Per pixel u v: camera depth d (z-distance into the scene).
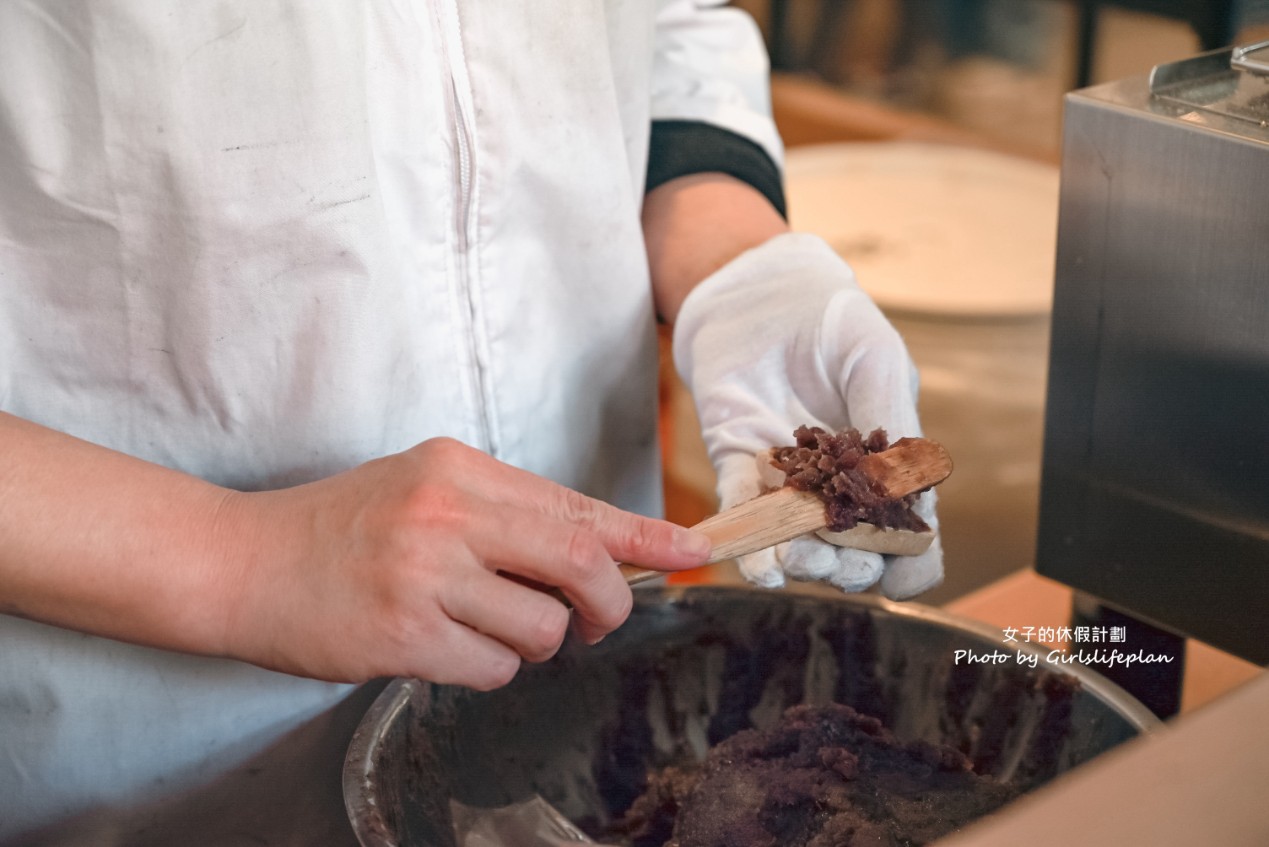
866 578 0.89
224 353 0.93
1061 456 0.99
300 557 0.83
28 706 0.95
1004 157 2.17
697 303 1.06
